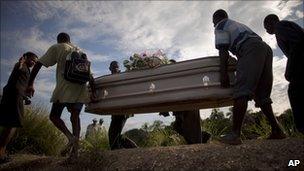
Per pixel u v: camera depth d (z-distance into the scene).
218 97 3.47
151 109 4.12
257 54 3.40
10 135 4.77
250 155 3.04
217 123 6.26
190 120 4.45
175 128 4.69
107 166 3.38
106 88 4.09
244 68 3.36
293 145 3.18
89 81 4.11
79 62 3.71
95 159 3.54
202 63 3.51
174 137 6.38
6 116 4.66
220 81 3.45
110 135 4.66
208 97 3.46
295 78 3.49
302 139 3.37
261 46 3.44
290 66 3.52
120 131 4.67
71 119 3.80
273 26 3.89
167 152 3.42
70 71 3.65
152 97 3.74
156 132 6.80
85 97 3.85
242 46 3.45
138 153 3.56
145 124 7.41
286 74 3.59
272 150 3.11
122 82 3.96
